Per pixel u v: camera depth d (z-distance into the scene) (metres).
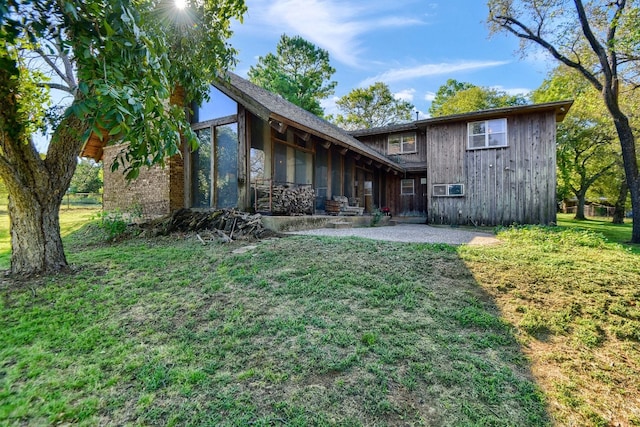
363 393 2.00
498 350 2.51
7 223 12.58
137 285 3.96
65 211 18.33
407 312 3.07
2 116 3.85
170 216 7.98
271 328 2.80
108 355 2.50
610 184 21.00
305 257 4.67
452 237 7.32
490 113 11.34
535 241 6.09
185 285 3.91
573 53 11.85
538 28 11.71
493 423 1.79
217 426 1.76
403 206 15.41
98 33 2.56
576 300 3.23
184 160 9.15
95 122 2.58
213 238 6.38
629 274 3.80
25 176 4.37
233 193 8.36
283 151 9.27
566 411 1.91
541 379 2.20
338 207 10.59
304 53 26.12
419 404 1.93
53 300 3.58
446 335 2.68
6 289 3.89
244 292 3.59
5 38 2.26
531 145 11.05
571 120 18.20
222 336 2.71
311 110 25.80
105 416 1.88
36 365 2.39
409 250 5.02
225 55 5.34
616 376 2.26
